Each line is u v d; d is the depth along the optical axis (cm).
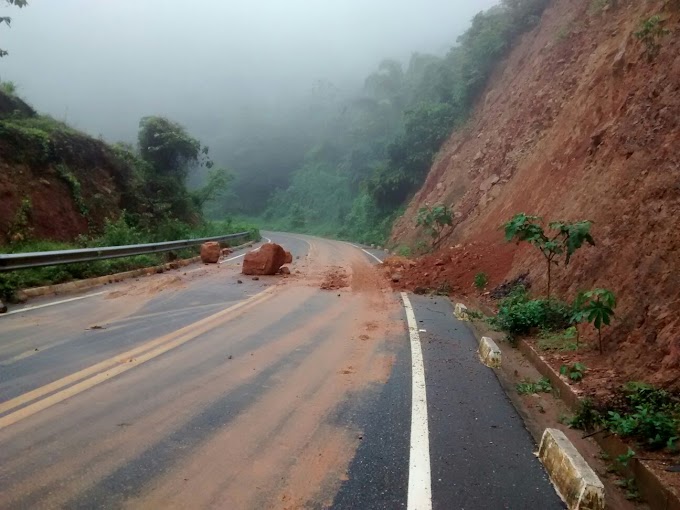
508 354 657
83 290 979
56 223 1492
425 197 2739
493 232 1465
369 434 396
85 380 482
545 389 517
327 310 891
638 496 329
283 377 522
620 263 653
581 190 968
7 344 593
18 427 378
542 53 2061
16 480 308
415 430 406
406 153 3416
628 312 568
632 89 1004
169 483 314
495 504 307
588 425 426
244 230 3203
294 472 334
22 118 1678
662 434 363
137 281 1126
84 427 384
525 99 1983
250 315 816
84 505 287
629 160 807
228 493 307
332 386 502
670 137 720
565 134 1353
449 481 331
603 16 1644
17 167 1454
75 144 1764
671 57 870
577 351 588
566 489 316
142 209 2011
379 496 310
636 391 438
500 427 422
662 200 639
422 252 2044
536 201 1298
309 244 2889
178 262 1473
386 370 561
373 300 1012
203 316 791
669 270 543
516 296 849
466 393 499
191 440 373
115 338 640
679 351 453
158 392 463
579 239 669
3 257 803
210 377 510
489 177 1961
